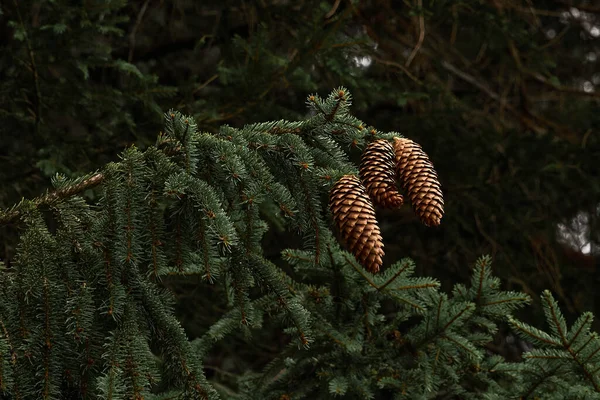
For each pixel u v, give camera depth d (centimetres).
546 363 313
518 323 314
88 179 240
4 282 230
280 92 643
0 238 534
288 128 251
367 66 707
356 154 609
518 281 698
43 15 514
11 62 497
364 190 225
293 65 534
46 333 226
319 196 244
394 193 227
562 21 884
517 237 722
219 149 238
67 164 506
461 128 725
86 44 495
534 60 758
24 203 239
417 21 714
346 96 243
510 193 691
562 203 765
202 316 587
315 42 531
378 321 341
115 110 511
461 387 335
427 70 741
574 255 796
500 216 696
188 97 542
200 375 241
